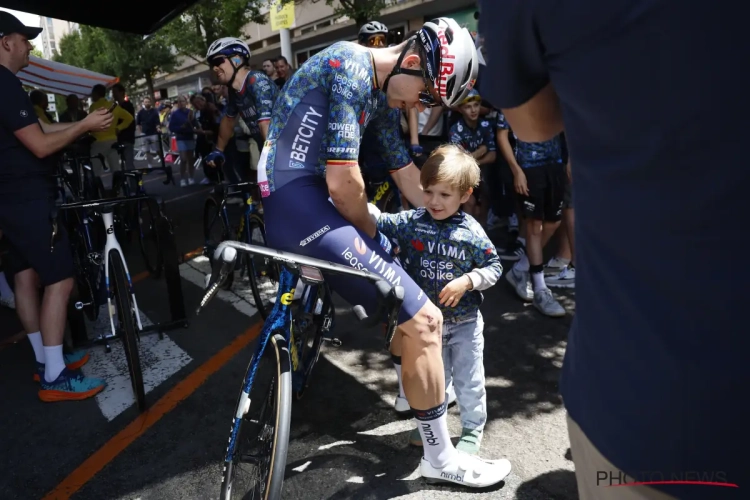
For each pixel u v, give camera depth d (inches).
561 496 87.4
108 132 315.9
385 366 133.0
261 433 79.4
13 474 100.2
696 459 27.6
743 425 26.2
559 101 36.6
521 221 198.8
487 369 129.6
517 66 35.1
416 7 564.7
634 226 28.9
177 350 146.0
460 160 86.9
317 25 763.4
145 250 209.9
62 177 233.8
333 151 76.7
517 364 131.6
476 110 184.2
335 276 79.3
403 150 101.8
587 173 32.1
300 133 80.3
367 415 112.2
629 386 30.0
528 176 153.3
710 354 26.4
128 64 973.2
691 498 28.1
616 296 30.7
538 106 37.6
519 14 32.2
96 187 265.3
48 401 123.2
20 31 116.5
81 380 125.6
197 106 413.7
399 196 187.2
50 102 882.1
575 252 35.6
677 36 24.8
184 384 128.6
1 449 107.5
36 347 129.5
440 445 87.0
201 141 437.7
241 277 201.0
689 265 26.7
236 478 80.4
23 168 114.4
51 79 373.1
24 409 121.5
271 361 80.7
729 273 25.5
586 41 29.0
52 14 227.5
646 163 27.6
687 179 26.1
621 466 30.7
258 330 156.7
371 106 82.8
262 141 176.9
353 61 78.8
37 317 128.6
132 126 396.5
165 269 155.3
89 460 103.1
